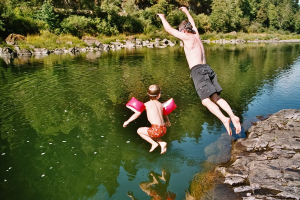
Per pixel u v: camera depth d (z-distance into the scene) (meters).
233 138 4.79
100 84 8.76
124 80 9.39
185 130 5.11
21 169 3.77
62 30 25.62
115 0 33.91
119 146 4.46
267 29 58.62
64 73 10.68
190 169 3.77
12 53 17.31
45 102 6.77
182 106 6.51
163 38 31.11
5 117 5.71
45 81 9.16
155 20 36.91
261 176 3.43
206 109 6.28
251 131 4.98
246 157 4.00
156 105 3.75
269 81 9.41
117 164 3.90
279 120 5.27
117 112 6.08
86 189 3.32
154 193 3.23
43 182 3.46
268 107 6.49
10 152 4.24
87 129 5.14
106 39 26.34
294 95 7.50
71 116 5.81
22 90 7.93
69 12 29.67
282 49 24.06
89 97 7.25
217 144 4.54
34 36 22.33
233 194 3.17
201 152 4.27
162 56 17.05
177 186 3.38
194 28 3.56
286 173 3.46
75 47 20.70
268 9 63.69
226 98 7.24
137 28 32.84
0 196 3.16
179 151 4.27
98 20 29.03
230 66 13.11
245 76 10.40
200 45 3.41
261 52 20.88
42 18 24.84
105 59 15.38
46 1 26.39
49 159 4.04
